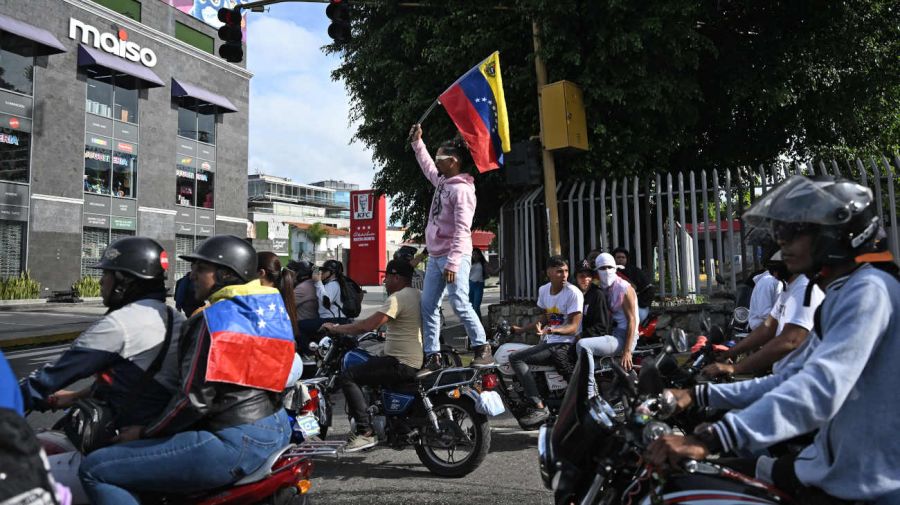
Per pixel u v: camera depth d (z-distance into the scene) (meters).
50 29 24.73
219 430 2.62
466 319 5.06
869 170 13.04
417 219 14.70
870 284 1.71
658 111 10.49
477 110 7.17
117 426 2.76
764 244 3.44
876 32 11.27
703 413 2.78
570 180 10.71
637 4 9.89
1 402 1.37
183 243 31.08
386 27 11.48
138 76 27.34
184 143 31.06
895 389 1.71
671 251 9.23
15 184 23.91
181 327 2.77
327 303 7.17
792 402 1.68
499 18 10.51
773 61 11.12
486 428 4.71
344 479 4.72
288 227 70.56
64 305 23.91
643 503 2.06
